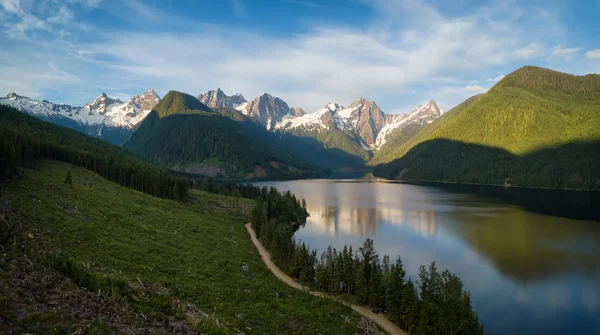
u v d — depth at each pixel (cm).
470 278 9856
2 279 3350
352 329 6203
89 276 4203
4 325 2675
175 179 17012
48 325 2894
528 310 7981
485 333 7050
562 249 12444
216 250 9600
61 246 5928
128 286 4681
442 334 6309
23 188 8638
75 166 15312
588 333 7000
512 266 10769
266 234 12044
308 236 14612
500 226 16250
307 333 5619
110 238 7406
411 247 12888
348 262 8481
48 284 3612
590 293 8819
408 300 6906
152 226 9812
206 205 17188
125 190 14362
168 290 5541
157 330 3584
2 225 5631
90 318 3272
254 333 5044
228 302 6056
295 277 9138
